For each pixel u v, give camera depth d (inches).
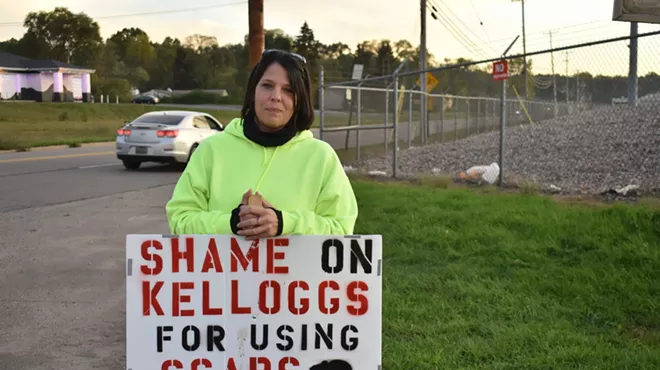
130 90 3538.4
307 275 88.4
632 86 626.5
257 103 89.1
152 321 87.9
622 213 282.2
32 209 384.5
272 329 89.0
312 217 87.1
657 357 150.9
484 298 195.0
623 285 199.0
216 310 88.4
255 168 90.0
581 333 168.1
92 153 815.7
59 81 2650.1
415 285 209.0
